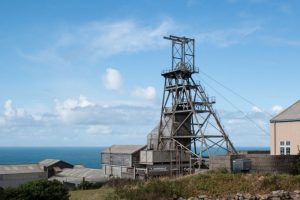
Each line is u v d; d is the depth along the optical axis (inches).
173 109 2888.8
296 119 1795.0
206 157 2694.4
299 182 1261.1
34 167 3351.4
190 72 2876.5
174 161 2682.1
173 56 2920.8
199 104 2765.7
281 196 1171.9
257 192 1207.6
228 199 1168.2
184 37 2950.3
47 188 1364.4
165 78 2997.0
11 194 1306.6
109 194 1363.2
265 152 2434.8
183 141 2866.6
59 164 3752.5
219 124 2682.1
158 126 3009.4
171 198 1206.3
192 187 1267.2
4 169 3189.0
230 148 2620.6
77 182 2755.9
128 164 2947.8
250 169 1513.3
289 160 1530.5
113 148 3253.0
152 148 3021.7
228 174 1357.0
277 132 1887.3
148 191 1264.8
